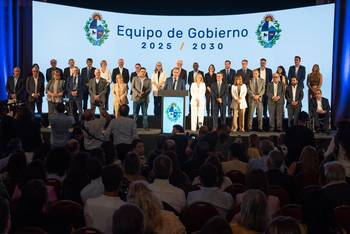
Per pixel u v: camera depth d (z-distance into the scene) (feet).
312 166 21.38
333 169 16.14
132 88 48.19
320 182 19.81
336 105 50.26
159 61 56.03
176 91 41.29
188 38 55.93
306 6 54.85
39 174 17.70
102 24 55.31
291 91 47.44
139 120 51.67
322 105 46.39
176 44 55.98
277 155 20.36
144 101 47.88
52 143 29.96
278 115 47.88
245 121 49.88
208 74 50.01
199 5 58.34
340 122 19.89
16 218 13.26
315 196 11.73
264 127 50.08
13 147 23.72
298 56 49.06
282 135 28.91
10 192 18.11
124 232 10.06
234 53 55.31
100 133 29.27
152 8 58.34
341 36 50.75
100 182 16.74
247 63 51.08
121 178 14.40
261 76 49.96
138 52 55.93
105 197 14.42
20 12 53.16
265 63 50.21
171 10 58.34
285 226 9.59
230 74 50.31
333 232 11.66
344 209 14.83
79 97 48.80
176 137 29.19
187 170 24.36
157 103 51.57
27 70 53.21
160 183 16.96
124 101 48.83
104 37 55.36
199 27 55.88
